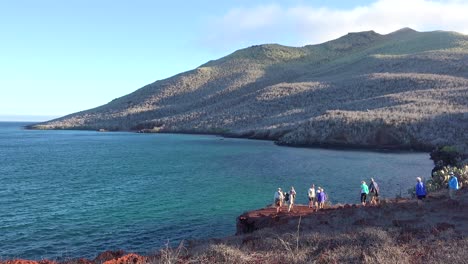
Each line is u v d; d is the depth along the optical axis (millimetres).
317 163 60344
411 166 56750
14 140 126812
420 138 85125
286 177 47031
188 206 32469
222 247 13305
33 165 61219
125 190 39688
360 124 93062
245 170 53094
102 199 35375
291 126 111938
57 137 144750
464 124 84938
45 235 24781
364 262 11141
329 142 93750
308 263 11438
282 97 158375
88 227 26500
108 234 25000
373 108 113188
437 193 26828
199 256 12734
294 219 21688
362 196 25641
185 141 113438
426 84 130750
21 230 25781
